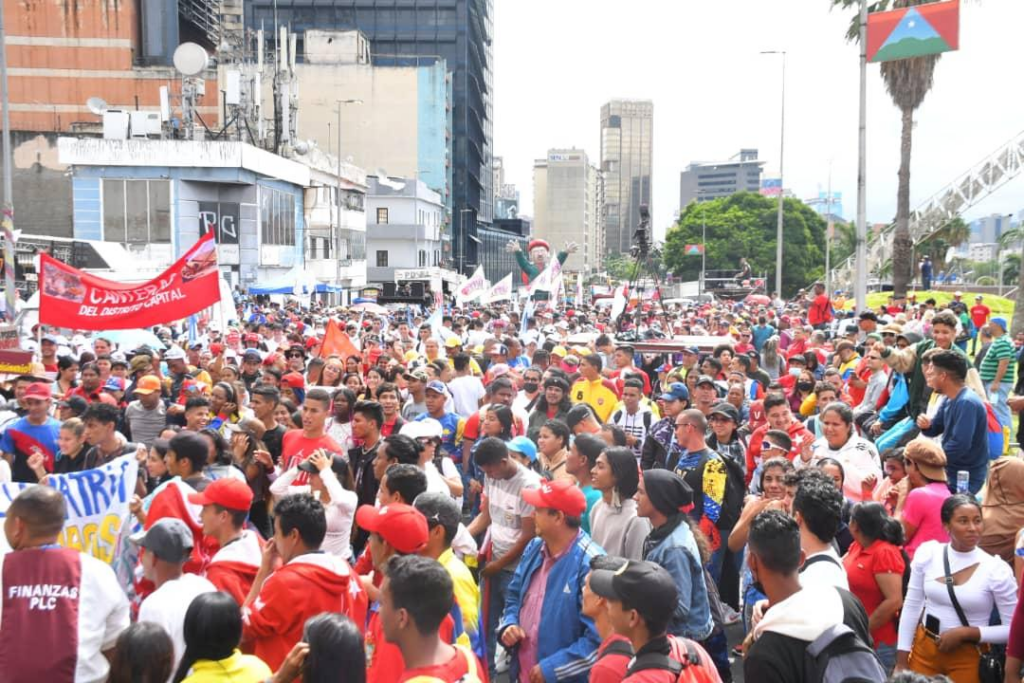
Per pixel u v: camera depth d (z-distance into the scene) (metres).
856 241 22.50
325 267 60.22
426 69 88.06
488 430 8.93
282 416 9.82
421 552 5.18
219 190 46.84
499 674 7.08
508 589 5.77
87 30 63.81
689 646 3.99
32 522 4.84
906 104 32.91
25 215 52.38
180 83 64.38
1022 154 37.97
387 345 17.34
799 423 8.68
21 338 14.82
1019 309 23.97
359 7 102.50
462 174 105.81
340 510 6.48
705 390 9.91
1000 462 6.39
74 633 4.75
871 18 21.47
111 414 7.91
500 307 39.47
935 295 35.06
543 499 5.37
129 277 31.19
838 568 4.73
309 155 59.12
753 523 4.23
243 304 36.12
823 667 3.88
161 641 4.06
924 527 6.41
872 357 12.12
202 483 6.35
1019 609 5.07
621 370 12.78
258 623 4.71
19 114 63.81
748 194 109.06
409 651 3.93
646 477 5.51
